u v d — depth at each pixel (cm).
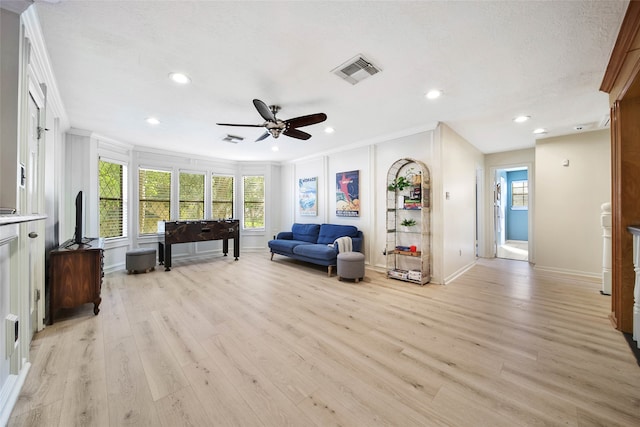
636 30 174
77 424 140
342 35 194
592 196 437
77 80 259
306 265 533
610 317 267
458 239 455
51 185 305
